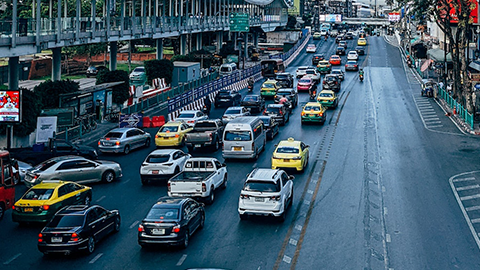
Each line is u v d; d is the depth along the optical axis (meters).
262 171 22.19
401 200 24.30
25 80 69.75
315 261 17.41
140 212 22.73
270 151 34.34
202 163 25.17
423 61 85.88
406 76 76.50
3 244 19.31
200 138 34.03
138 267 16.95
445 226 20.92
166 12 93.62
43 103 39.69
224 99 52.22
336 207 23.20
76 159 26.92
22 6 72.69
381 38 147.50
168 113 44.75
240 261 17.38
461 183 27.08
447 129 41.75
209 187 23.48
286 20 141.50
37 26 36.62
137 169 30.73
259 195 20.70
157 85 60.75
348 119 45.91
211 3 95.38
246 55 100.94
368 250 18.38
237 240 19.31
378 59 98.25
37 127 34.09
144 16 62.72
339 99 57.19
